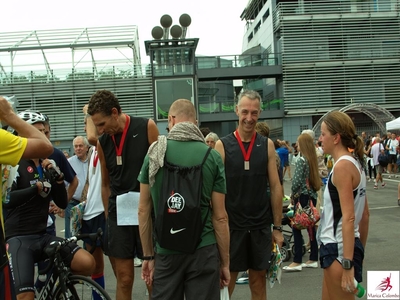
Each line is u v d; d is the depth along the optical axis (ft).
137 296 17.87
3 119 8.46
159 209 9.57
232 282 13.50
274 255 13.42
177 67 98.78
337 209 10.12
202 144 10.01
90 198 15.97
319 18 115.96
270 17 131.54
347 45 116.47
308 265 21.42
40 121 13.75
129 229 12.88
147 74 98.84
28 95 98.63
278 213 13.30
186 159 9.75
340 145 10.26
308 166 20.18
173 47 98.12
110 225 13.11
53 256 11.64
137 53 107.76
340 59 116.06
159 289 9.77
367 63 116.37
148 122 12.99
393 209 37.63
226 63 116.47
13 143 8.06
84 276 11.53
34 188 11.80
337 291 10.12
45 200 12.39
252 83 135.95
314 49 116.26
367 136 101.91
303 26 116.06
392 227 29.71
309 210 20.13
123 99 99.09
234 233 13.05
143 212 10.23
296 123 117.08
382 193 49.70
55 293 11.78
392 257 21.75
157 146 9.89
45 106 98.99
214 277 9.75
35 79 98.58
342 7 116.67
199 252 9.63
